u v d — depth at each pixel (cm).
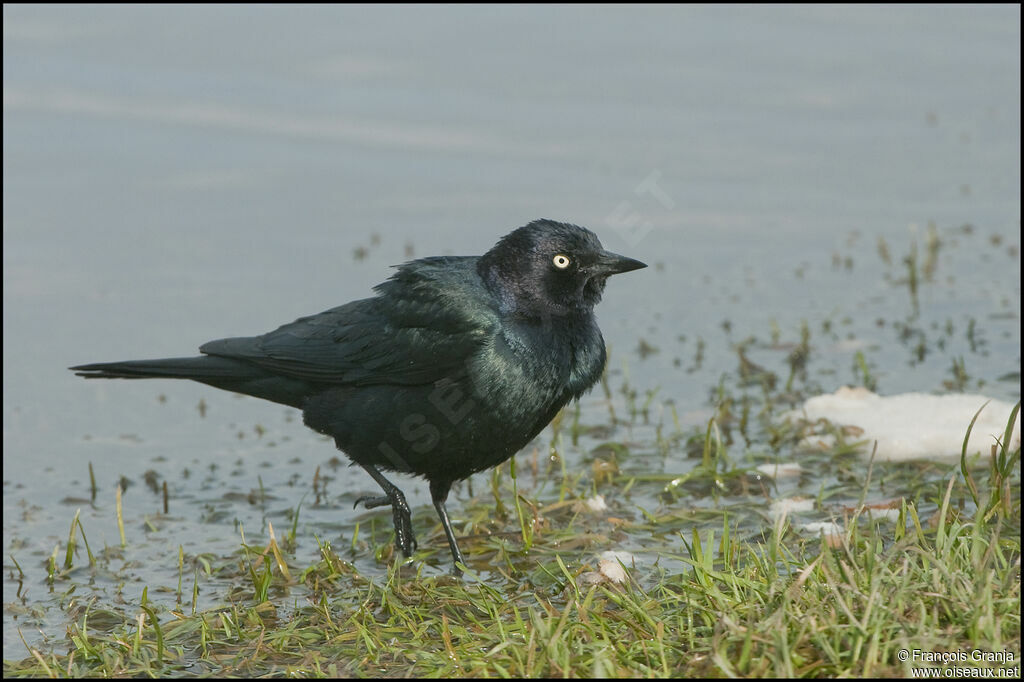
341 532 1099
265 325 1540
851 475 1122
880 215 1831
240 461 1279
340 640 821
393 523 1070
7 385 1449
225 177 1856
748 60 2162
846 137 1973
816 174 1898
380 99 2052
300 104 2039
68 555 1030
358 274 1655
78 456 1298
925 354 1448
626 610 796
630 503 1109
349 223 1772
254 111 2014
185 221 1777
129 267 1688
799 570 820
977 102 2034
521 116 2002
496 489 1088
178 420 1392
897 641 695
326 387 1042
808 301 1628
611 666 700
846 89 2073
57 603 970
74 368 1051
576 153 1903
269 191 1842
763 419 1295
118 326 1549
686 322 1593
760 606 756
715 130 1970
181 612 898
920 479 1098
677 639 756
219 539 1091
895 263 1717
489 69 2133
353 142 1939
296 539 1085
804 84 2086
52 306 1598
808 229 1798
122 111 2011
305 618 884
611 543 1009
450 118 1998
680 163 1895
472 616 826
